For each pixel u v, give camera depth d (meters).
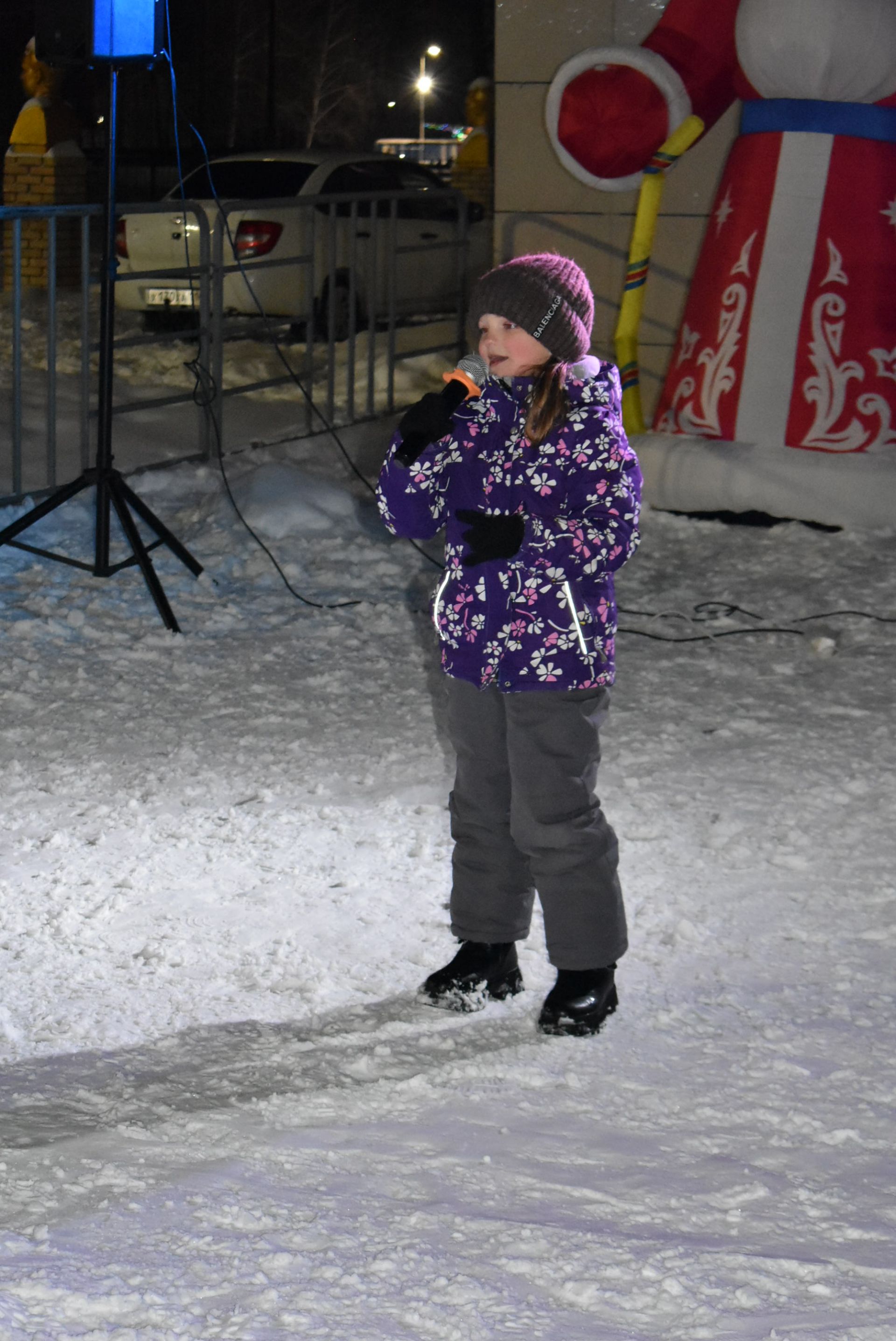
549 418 3.51
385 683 6.95
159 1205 2.72
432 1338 2.31
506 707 3.73
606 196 11.10
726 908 4.59
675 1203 2.85
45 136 19.95
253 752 6.05
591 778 3.78
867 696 6.74
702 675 7.07
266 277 15.29
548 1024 3.75
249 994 4.01
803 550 9.07
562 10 10.89
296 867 4.91
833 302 9.28
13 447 9.59
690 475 9.62
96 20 7.61
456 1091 3.38
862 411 9.31
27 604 7.80
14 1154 2.94
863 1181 2.97
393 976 4.14
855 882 4.79
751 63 9.24
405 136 66.94
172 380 13.45
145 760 5.94
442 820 5.32
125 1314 2.33
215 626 7.73
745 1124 3.24
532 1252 2.60
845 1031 3.75
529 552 3.62
